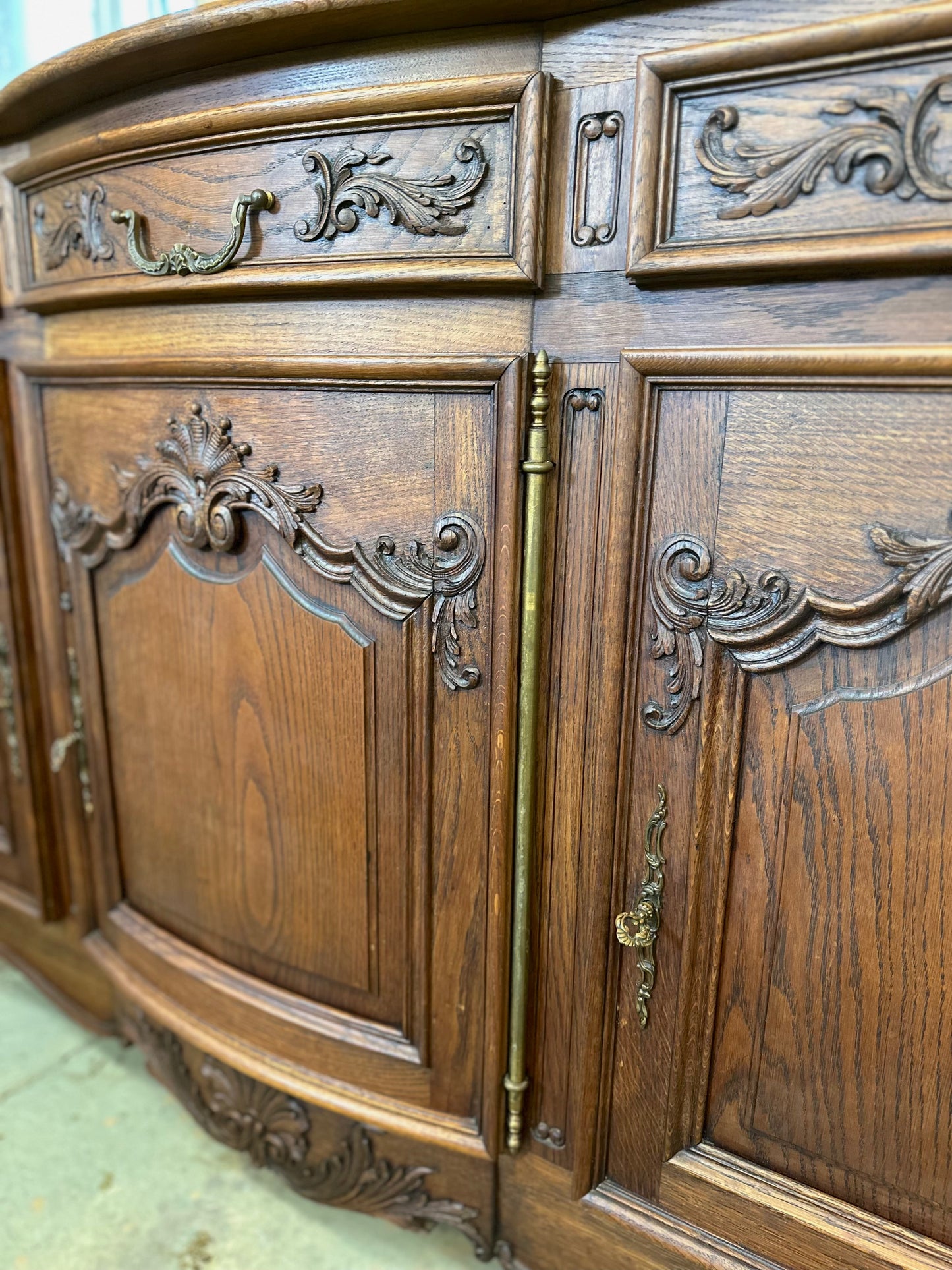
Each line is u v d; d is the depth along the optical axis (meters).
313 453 0.63
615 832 0.58
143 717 0.81
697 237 0.48
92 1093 0.96
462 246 0.54
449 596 0.59
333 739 0.68
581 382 0.54
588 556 0.56
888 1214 0.56
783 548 0.50
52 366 0.77
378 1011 0.73
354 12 0.51
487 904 0.63
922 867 0.50
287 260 0.59
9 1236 0.78
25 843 1.02
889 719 0.50
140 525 0.75
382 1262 0.77
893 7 0.42
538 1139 0.68
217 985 0.80
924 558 0.47
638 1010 0.61
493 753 0.60
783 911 0.55
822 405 0.48
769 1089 0.59
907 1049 0.53
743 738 0.54
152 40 0.56
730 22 0.46
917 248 0.43
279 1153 0.80
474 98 0.51
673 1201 0.63
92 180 0.69
